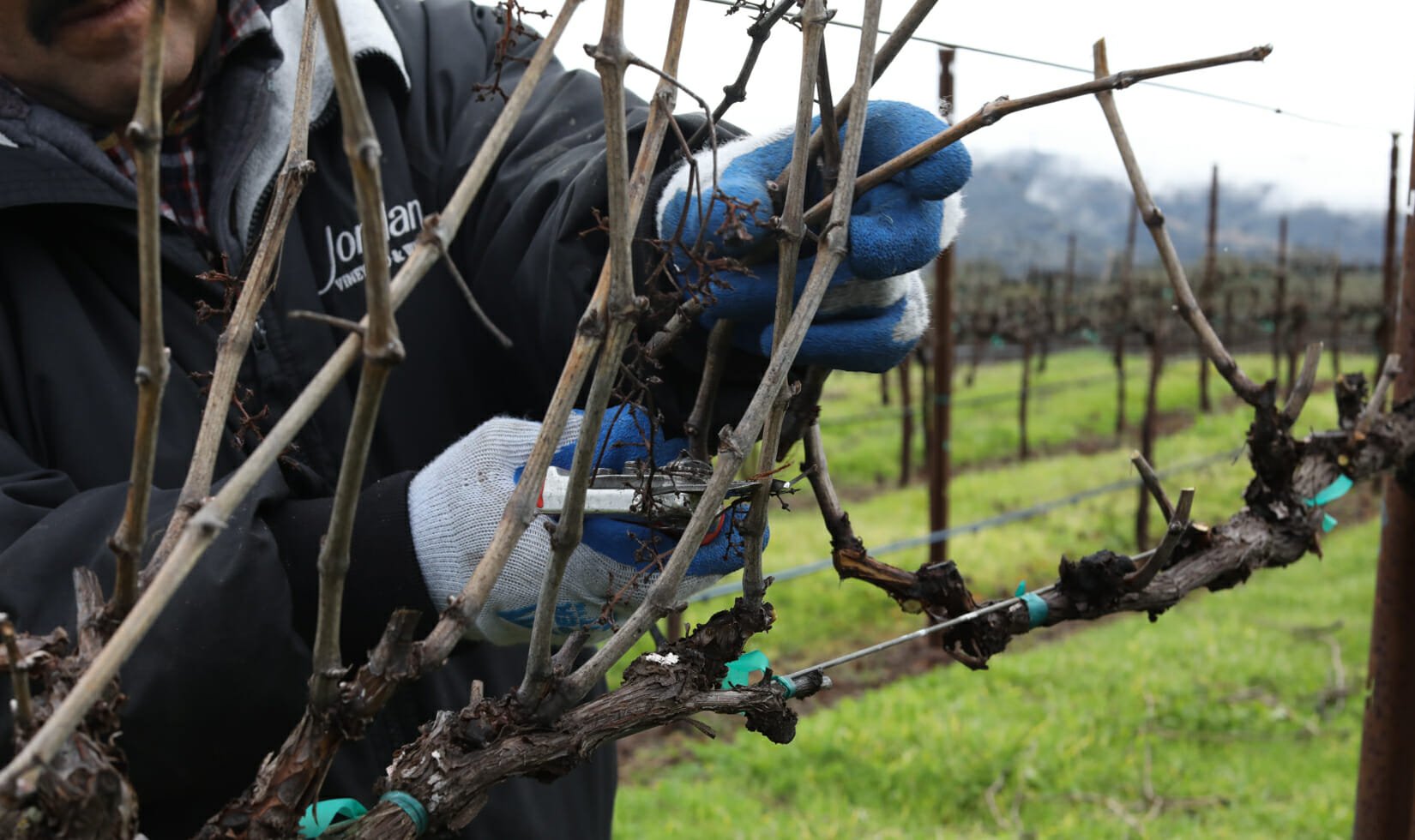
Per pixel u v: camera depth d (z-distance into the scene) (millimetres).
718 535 934
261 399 1154
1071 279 17719
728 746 5738
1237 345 21688
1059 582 1299
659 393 1013
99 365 1075
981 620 1228
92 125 1151
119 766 646
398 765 773
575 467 657
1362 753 2049
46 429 1049
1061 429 15195
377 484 946
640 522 904
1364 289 24547
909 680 6746
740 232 713
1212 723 5926
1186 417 16250
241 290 788
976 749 5477
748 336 979
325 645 639
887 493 12156
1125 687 6426
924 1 783
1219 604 8219
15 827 567
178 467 1083
